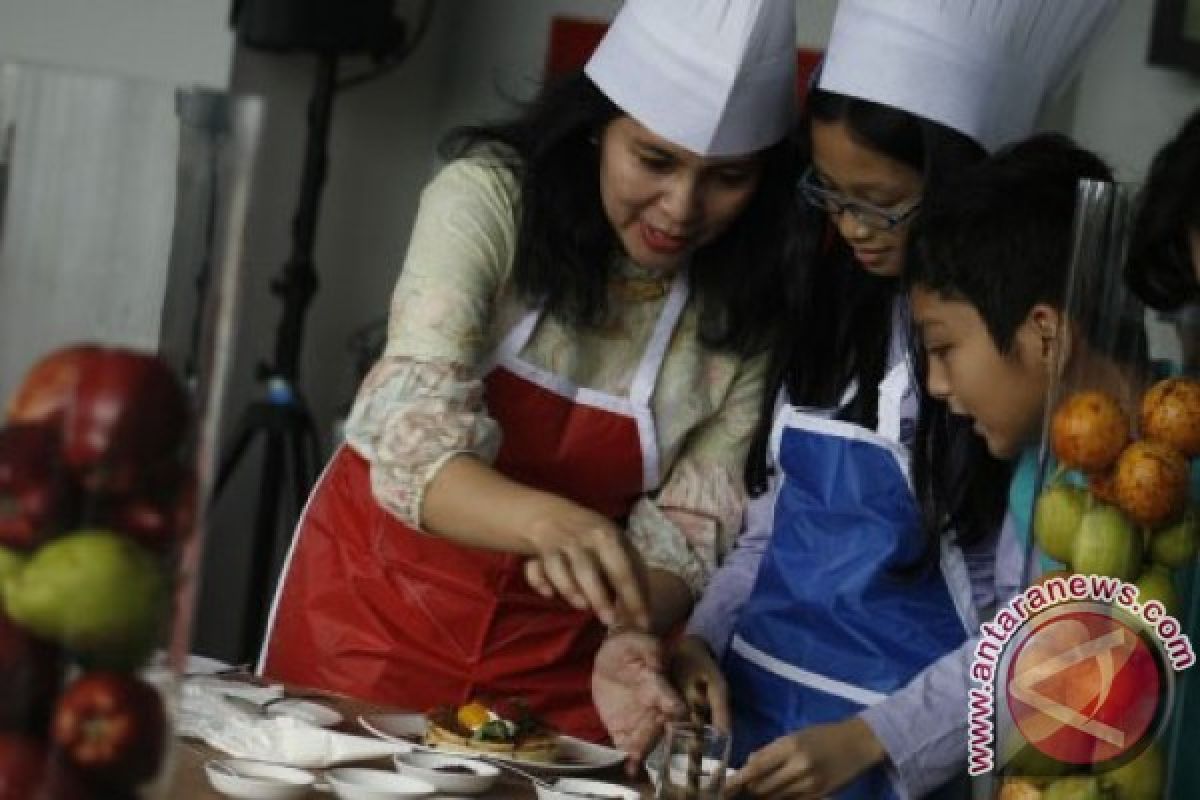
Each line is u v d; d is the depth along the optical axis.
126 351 1.54
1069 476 2.09
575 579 2.68
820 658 3.05
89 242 1.56
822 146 2.99
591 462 3.26
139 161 1.57
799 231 3.16
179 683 1.58
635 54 3.03
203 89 1.58
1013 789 2.11
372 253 6.78
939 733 2.87
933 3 2.94
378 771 2.42
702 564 3.29
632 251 3.12
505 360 3.20
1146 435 2.05
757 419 3.31
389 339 3.07
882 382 3.07
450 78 6.89
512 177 3.14
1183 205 2.04
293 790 2.26
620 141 3.05
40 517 1.49
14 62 1.56
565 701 3.30
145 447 1.52
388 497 2.92
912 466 3.01
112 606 1.50
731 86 2.97
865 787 2.96
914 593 3.03
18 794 1.49
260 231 6.32
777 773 2.79
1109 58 6.46
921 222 2.84
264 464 5.89
